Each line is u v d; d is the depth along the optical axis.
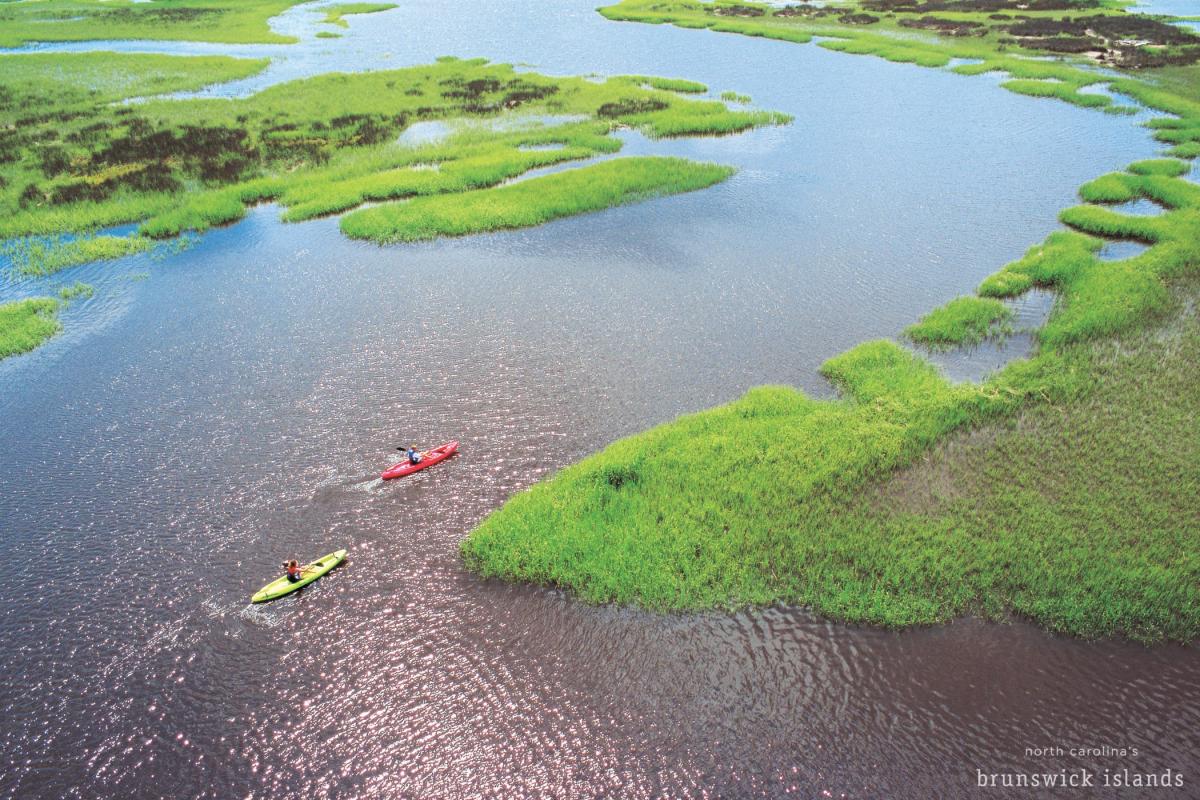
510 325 35.50
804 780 17.08
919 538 22.89
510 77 80.75
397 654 20.17
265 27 111.62
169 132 62.75
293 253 43.88
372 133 62.78
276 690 19.39
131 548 23.52
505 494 25.42
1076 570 21.47
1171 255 39.12
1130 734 17.81
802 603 21.16
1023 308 36.16
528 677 19.50
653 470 25.70
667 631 20.50
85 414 30.00
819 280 39.44
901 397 29.05
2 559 23.25
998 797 16.62
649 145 60.84
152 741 18.30
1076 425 27.50
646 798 16.94
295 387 31.20
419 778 17.53
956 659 19.61
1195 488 24.23
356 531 23.97
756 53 90.44
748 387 30.72
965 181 52.38
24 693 19.38
